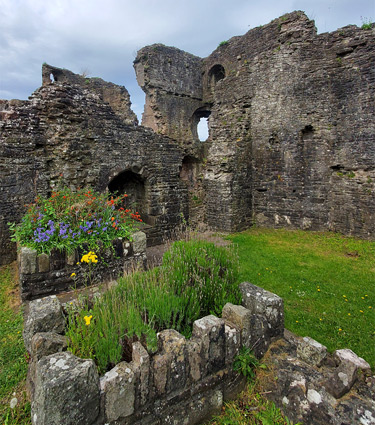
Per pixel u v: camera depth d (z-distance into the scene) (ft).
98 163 30.83
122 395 7.55
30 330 9.85
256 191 43.06
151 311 10.59
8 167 25.48
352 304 17.93
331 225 37.63
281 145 40.29
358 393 9.05
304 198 39.17
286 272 23.62
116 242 21.21
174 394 8.55
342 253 29.25
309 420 8.60
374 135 33.42
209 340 9.20
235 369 9.99
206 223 42.14
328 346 13.83
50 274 18.45
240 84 43.50
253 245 32.60
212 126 43.91
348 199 35.70
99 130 30.73
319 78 37.17
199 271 13.23
